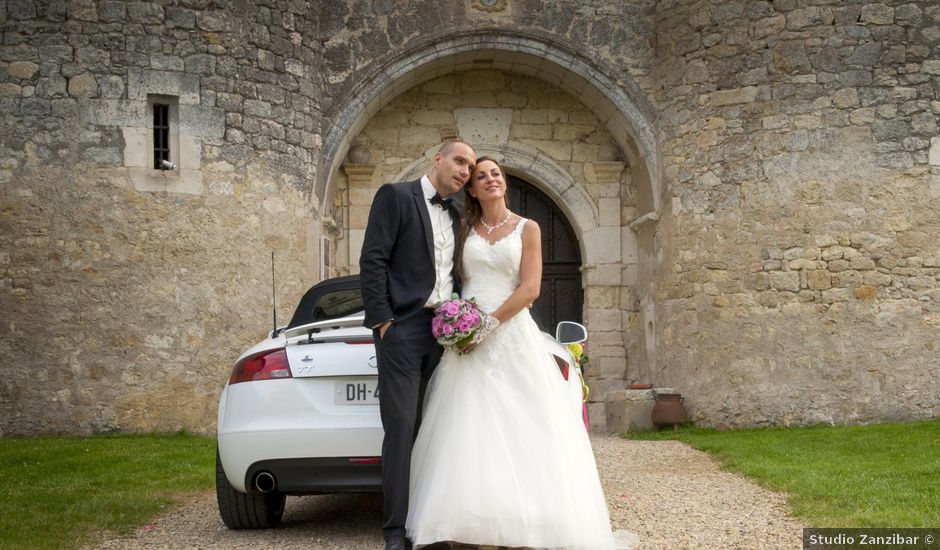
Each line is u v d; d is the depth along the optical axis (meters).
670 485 6.47
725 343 10.83
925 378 10.39
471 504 3.93
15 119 10.09
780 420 10.52
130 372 10.08
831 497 5.61
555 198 13.12
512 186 13.50
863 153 10.59
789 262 10.62
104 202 10.13
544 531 3.94
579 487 4.05
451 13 12.05
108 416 10.01
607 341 12.85
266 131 10.88
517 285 4.29
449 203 4.35
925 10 10.73
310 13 11.55
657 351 11.97
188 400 10.20
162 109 10.48
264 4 11.00
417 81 12.64
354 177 12.75
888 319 10.45
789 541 4.59
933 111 10.61
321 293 5.81
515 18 12.10
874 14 10.73
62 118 10.14
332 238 12.59
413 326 4.19
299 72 11.29
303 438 4.62
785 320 10.59
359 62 11.94
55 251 10.04
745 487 6.30
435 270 4.24
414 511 4.02
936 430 8.94
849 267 10.52
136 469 7.34
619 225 12.98
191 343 10.27
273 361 4.79
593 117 13.11
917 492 5.64
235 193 10.58
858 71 10.67
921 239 10.49
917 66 10.66
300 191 11.18
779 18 10.84
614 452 8.74
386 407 4.13
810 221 10.60
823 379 10.47
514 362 4.17
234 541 4.85
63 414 9.95
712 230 11.02
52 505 5.69
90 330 10.03
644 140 12.00
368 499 6.29
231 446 4.72
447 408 4.12
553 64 12.23
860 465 6.88
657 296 11.98
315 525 5.30
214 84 10.56
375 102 12.18
